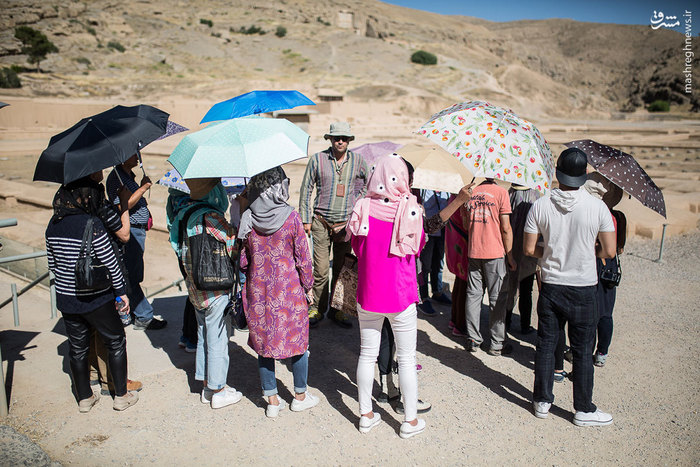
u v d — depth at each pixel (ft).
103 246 12.10
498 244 16.22
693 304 22.90
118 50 351.67
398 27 590.14
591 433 13.19
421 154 17.88
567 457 12.23
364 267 12.21
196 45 400.88
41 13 342.44
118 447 12.21
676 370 16.56
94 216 12.09
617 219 15.43
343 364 16.60
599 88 627.46
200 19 468.34
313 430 13.07
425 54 424.46
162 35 407.85
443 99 313.53
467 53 519.19
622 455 12.34
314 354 17.20
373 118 221.46
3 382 13.12
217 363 13.48
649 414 14.05
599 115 384.27
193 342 16.76
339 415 13.78
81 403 13.42
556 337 13.64
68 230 11.93
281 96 16.44
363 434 12.94
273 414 13.43
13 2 337.72
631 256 32.04
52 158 11.70
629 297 23.93
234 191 18.86
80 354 13.09
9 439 12.19
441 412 14.02
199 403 14.12
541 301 13.52
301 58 408.87
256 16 503.61
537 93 410.93
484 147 13.56
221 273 12.66
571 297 12.96
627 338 19.03
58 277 12.25
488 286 16.83
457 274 18.02
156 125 13.58
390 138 160.15
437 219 13.47
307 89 289.74
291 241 12.50
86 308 12.33
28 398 14.14
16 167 97.96
